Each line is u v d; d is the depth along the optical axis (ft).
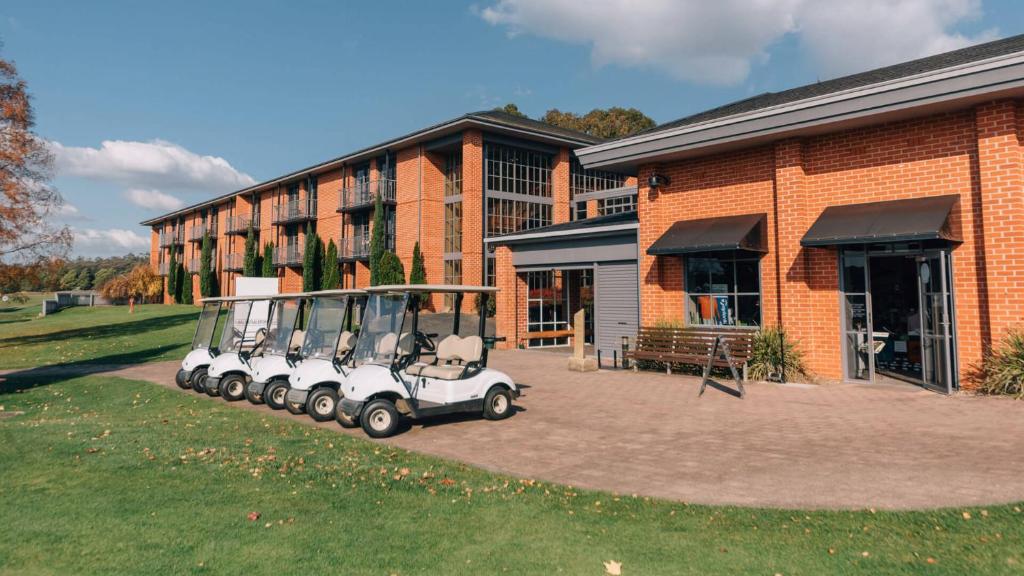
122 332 84.43
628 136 47.80
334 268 113.09
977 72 30.40
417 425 28.37
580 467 20.62
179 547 14.25
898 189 35.53
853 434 23.68
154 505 17.15
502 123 90.43
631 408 30.60
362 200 110.83
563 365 49.16
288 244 136.67
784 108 37.40
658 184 45.98
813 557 13.11
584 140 100.94
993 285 31.24
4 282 75.56
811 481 18.13
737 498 16.94
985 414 26.32
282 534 14.97
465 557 13.57
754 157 41.96
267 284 65.00
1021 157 31.09
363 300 33.24
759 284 41.19
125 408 36.58
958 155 33.45
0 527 15.58
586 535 14.67
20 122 75.72
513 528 15.21
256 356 37.70
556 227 58.13
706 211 44.47
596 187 108.68
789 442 22.88
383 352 27.96
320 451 23.61
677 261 45.47
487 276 91.15
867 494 16.79
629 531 14.84
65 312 142.10
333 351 31.60
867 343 36.65
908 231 31.94
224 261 161.07
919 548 13.33
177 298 174.60
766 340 38.27
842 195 37.73
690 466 20.24
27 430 28.07
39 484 19.27
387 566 13.17
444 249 99.55
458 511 16.49
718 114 45.93
